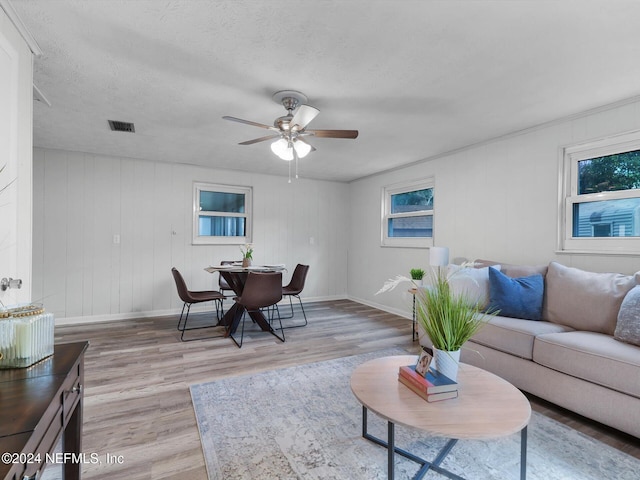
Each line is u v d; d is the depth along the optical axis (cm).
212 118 304
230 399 224
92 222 434
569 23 170
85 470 155
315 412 209
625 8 159
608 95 253
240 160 462
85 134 352
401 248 486
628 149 259
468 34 180
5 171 157
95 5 158
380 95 255
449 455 168
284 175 557
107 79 232
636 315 193
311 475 154
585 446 175
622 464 161
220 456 166
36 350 114
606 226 273
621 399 175
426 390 143
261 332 388
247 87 243
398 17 167
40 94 248
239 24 173
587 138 280
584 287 241
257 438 181
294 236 571
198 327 407
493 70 218
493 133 339
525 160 326
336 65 213
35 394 94
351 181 610
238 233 532
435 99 261
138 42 189
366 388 155
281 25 174
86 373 266
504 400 144
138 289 459
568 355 197
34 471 80
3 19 155
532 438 183
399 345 341
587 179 286
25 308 120
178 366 282
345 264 620
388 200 526
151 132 345
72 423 130
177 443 176
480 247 369
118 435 183
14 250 164
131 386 243
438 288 164
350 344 344
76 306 426
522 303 257
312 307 537
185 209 488
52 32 179
